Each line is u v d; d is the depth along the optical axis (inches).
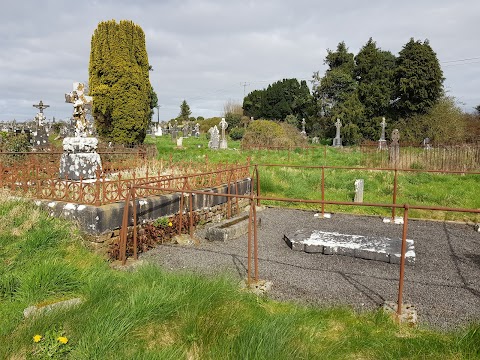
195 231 303.3
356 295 185.0
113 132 782.5
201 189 326.0
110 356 115.7
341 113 1640.0
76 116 303.6
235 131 1595.7
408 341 133.3
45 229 210.1
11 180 283.0
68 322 131.4
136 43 802.2
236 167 383.2
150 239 257.9
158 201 273.1
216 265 224.7
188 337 127.8
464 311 168.6
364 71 1713.8
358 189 400.8
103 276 168.1
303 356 118.1
